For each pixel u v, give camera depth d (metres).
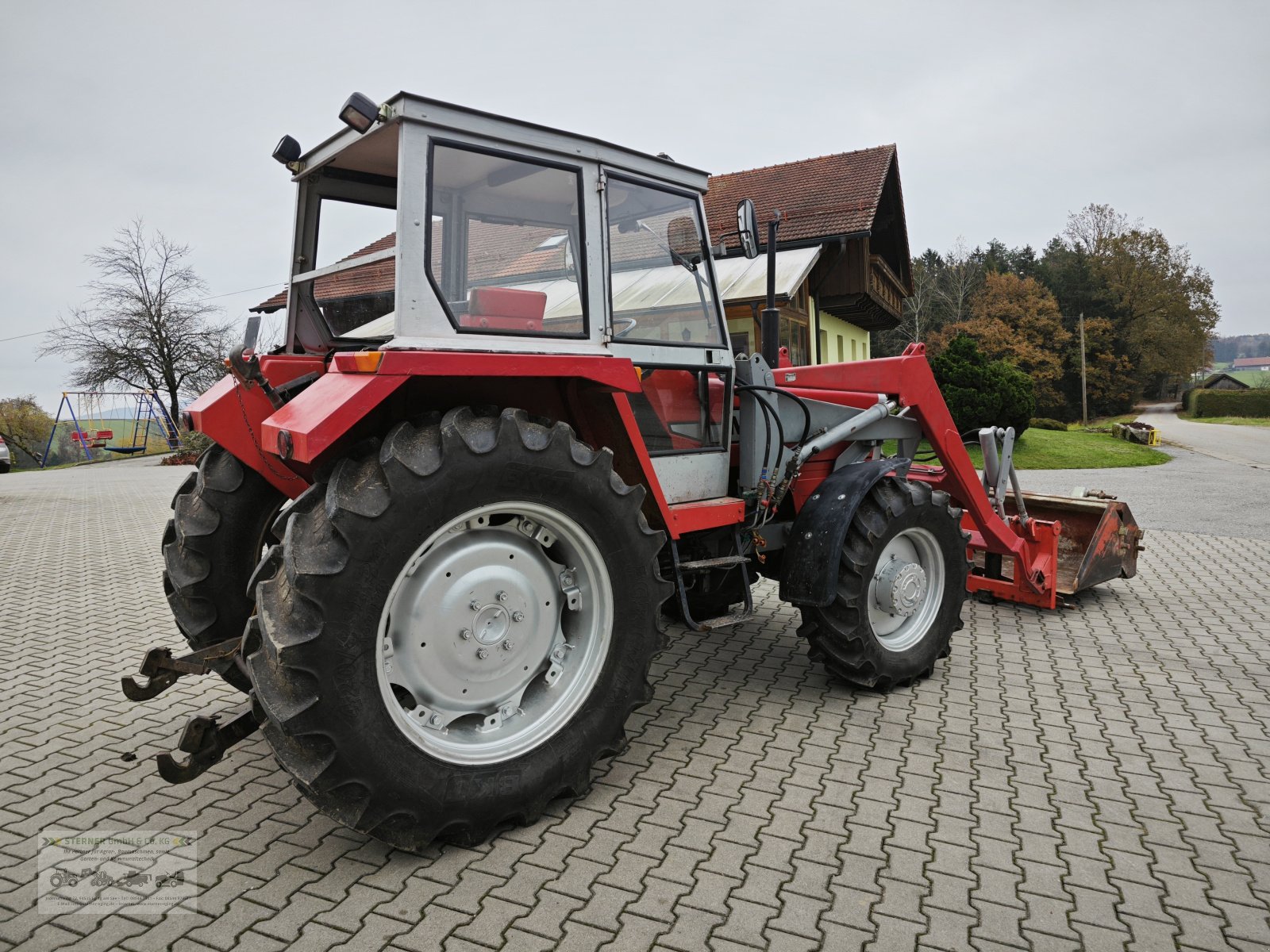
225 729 2.45
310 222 3.35
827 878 2.34
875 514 3.69
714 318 3.58
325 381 2.52
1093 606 5.43
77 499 11.98
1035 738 3.32
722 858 2.45
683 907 2.21
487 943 2.06
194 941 2.08
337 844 2.54
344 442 2.57
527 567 2.72
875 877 2.35
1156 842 2.54
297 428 2.27
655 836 2.57
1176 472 15.65
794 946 2.05
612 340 3.08
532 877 2.35
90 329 29.27
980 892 2.29
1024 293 50.16
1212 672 4.12
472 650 2.59
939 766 3.06
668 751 3.21
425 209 2.55
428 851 2.49
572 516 2.68
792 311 15.16
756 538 3.81
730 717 3.55
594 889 2.29
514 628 2.68
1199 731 3.38
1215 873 2.38
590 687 2.78
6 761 3.14
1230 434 33.19
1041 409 51.47
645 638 2.90
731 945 2.06
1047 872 2.38
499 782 2.51
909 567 3.85
